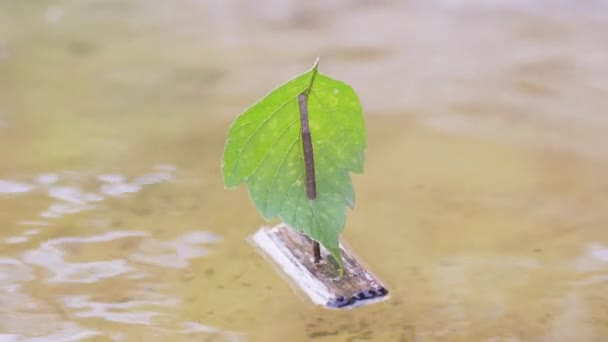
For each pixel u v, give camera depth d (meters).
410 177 0.99
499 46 1.20
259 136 0.86
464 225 0.94
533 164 1.00
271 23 1.30
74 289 0.89
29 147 1.01
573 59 1.16
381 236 0.93
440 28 1.28
